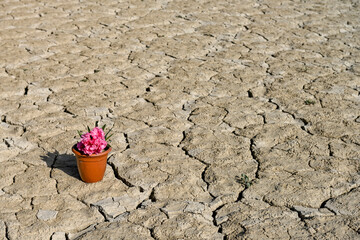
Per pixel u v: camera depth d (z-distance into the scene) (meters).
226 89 6.79
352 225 4.02
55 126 5.73
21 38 8.55
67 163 5.01
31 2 10.78
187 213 4.24
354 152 5.14
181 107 6.29
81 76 7.16
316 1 11.69
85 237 3.96
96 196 4.48
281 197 4.42
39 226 4.09
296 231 3.98
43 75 7.15
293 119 5.94
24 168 4.92
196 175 4.81
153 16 10.02
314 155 5.11
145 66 7.56
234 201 4.42
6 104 6.27
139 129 5.71
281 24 9.74
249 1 11.52
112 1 11.08
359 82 7.01
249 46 8.47
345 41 8.82
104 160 4.61
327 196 4.42
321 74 7.31
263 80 7.09
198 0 11.45
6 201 4.41
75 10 10.28
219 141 5.43
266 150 5.22
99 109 6.17
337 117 5.95
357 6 11.26
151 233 4.02
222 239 3.94
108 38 8.73
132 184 4.66
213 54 8.11
